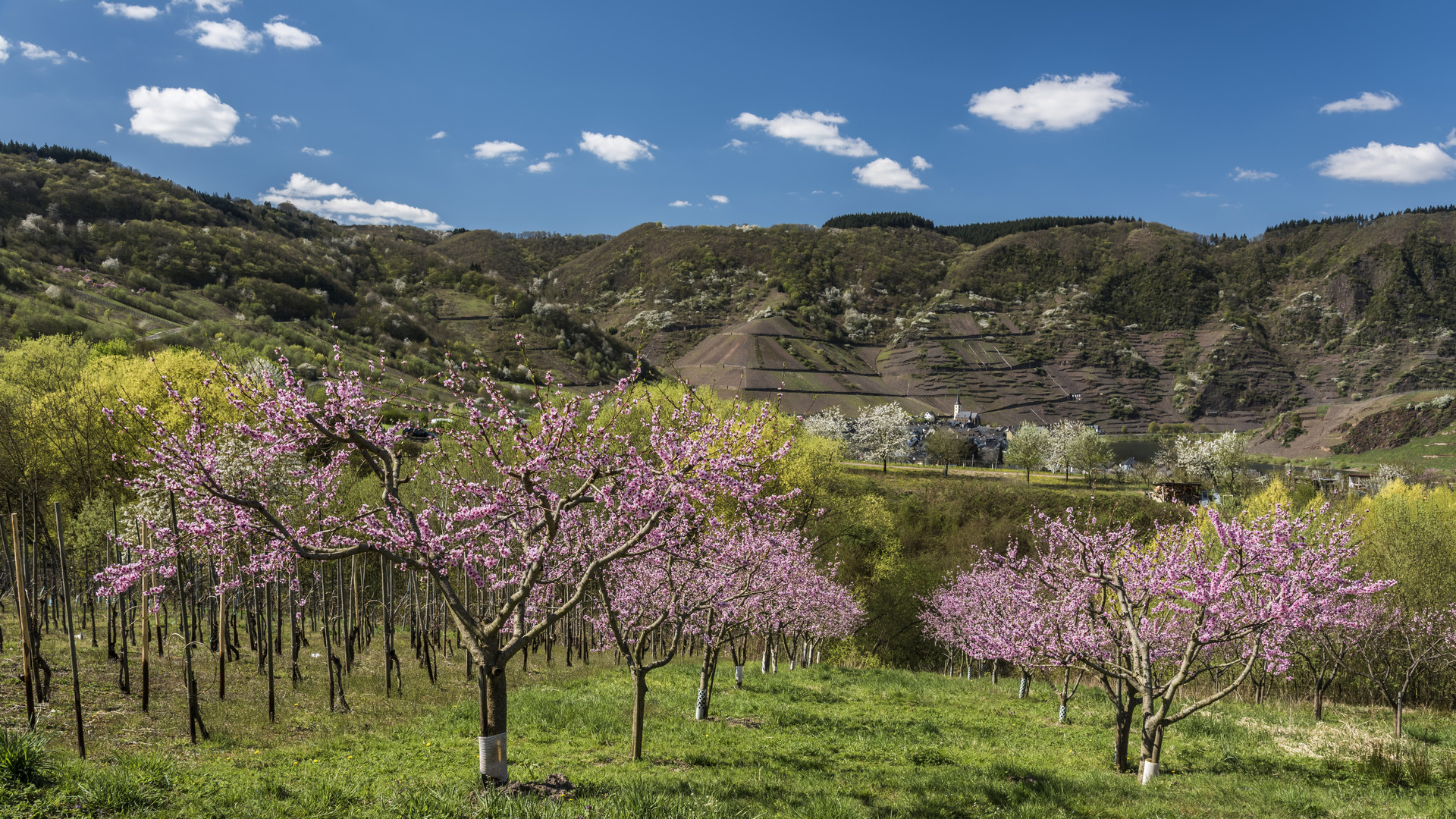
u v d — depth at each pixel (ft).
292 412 33.86
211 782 31.30
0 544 79.25
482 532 38.91
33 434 98.84
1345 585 44.21
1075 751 54.85
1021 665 54.29
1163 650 49.03
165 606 68.49
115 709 44.80
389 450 36.06
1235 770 49.73
